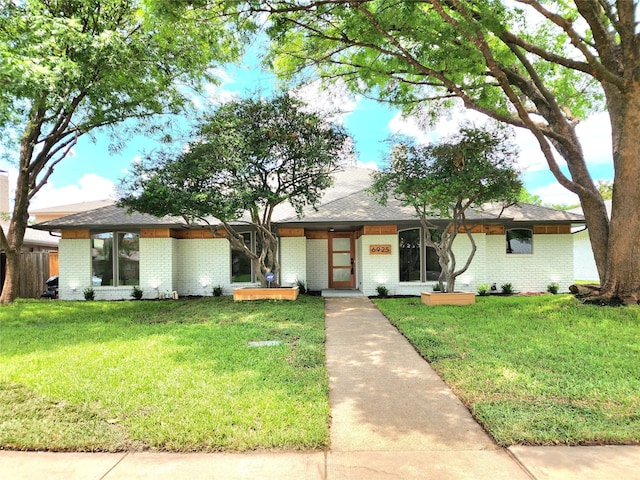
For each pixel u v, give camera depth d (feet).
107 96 37.06
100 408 12.71
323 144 32.63
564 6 35.19
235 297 38.11
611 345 19.13
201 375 15.53
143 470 9.50
